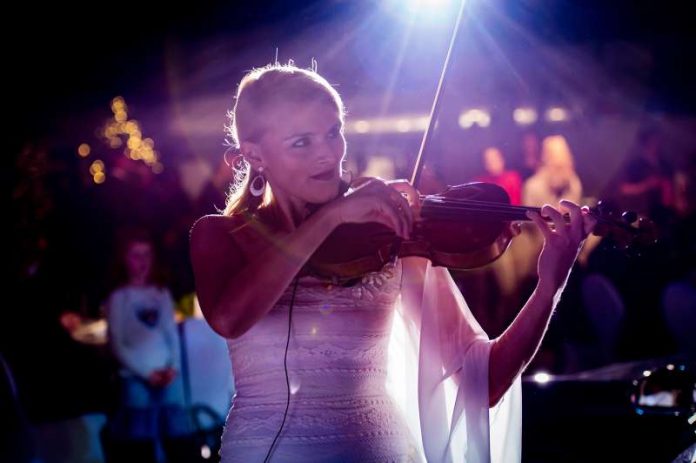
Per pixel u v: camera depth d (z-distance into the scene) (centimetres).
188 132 1417
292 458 231
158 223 1021
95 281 834
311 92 236
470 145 851
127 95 1472
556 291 242
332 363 235
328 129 237
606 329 627
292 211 246
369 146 1046
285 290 236
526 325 242
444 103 1012
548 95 995
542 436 358
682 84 981
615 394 361
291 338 235
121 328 589
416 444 259
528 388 371
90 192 981
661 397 278
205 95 1415
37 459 504
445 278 258
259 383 237
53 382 515
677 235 633
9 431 432
